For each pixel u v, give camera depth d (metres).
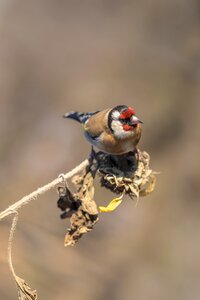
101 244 14.25
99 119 6.57
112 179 6.01
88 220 5.95
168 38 17.42
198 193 15.21
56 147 16.36
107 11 18.50
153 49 17.28
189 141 15.78
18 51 18.55
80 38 18.34
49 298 12.23
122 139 6.25
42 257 12.54
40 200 13.70
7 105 17.69
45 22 18.80
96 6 18.67
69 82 17.80
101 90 17.08
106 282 13.50
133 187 6.02
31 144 16.62
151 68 17.02
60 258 12.84
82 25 18.66
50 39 18.66
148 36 17.66
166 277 14.12
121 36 17.89
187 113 16.17
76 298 12.56
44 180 15.62
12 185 15.41
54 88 17.84
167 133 15.97
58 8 18.97
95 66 17.69
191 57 16.98
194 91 16.48
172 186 15.28
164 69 16.92
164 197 15.14
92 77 17.50
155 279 14.02
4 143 16.78
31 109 17.56
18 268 11.93
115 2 18.42
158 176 15.46
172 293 13.89
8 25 18.91
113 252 14.16
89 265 13.50
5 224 12.41
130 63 17.28
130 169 6.13
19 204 5.36
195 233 14.77
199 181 15.27
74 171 6.01
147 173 6.11
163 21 17.58
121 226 14.69
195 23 17.28
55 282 12.51
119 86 16.97
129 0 18.30
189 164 15.49
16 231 12.52
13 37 18.73
